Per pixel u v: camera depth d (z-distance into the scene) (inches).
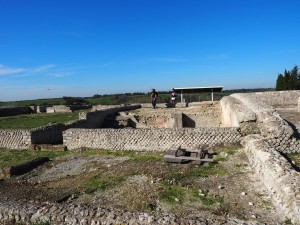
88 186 360.5
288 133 412.5
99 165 458.6
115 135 558.6
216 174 371.6
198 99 1328.7
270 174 297.7
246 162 406.9
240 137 490.9
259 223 202.7
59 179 406.0
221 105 880.9
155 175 375.6
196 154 441.4
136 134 546.3
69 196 333.7
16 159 531.2
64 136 591.2
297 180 258.8
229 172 375.6
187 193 316.8
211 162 418.9
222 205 282.8
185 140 518.9
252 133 482.9
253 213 261.6
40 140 625.6
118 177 381.7
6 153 580.4
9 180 414.6
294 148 412.2
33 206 248.5
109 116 932.0
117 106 1134.4
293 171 280.8
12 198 308.2
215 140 502.9
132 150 550.0
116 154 529.0
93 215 224.2
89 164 470.6
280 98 830.5
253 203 281.6
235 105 584.1
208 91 1172.5
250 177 351.3
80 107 1470.2
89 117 786.8
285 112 713.0
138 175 383.9
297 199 228.1
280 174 280.2
